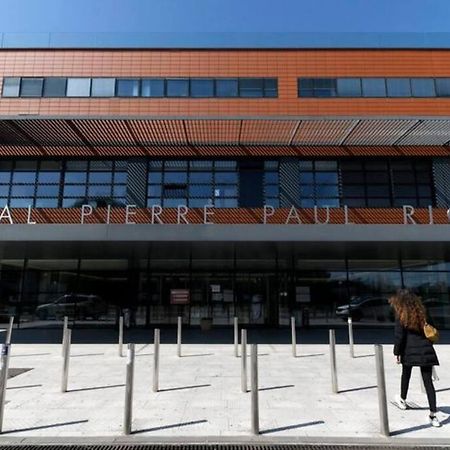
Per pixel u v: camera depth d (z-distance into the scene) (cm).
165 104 2038
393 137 1834
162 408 696
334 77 2072
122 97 2044
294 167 1969
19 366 1078
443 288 1969
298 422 627
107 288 1980
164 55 2089
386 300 1961
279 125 1761
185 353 1266
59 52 2094
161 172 1981
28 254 1839
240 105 2038
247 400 745
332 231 1404
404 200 1961
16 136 1831
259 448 539
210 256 1902
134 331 1853
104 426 613
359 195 1961
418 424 616
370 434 578
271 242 1426
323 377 934
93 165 1991
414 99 2055
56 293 1988
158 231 1394
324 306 1955
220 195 1958
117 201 1952
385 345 1429
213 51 2098
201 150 1959
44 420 640
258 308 1953
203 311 1952
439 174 1964
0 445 543
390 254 1822
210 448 541
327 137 1856
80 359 1175
